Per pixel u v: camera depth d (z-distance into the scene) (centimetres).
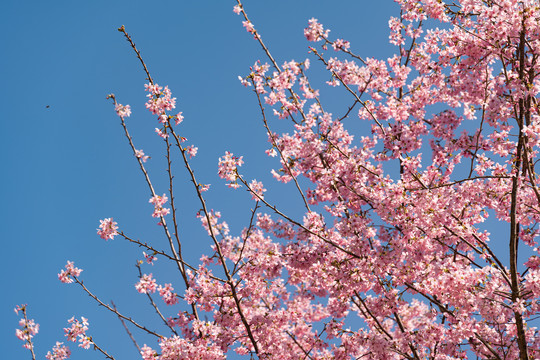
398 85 830
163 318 753
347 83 824
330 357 852
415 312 825
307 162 809
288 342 854
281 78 807
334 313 824
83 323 765
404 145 776
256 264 760
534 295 639
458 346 741
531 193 765
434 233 721
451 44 766
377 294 774
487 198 760
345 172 779
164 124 741
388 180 741
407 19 806
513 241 661
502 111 750
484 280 648
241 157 737
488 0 677
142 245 741
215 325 759
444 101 843
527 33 652
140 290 758
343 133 820
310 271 809
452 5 713
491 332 725
